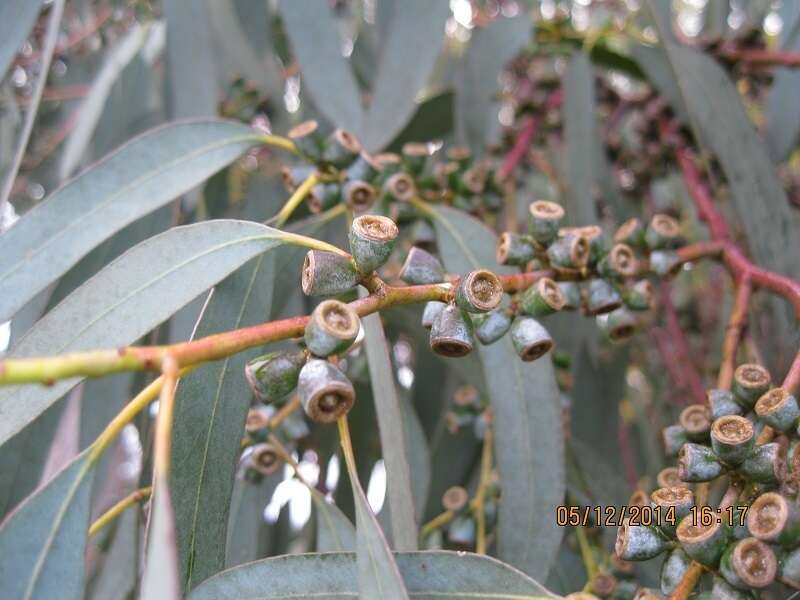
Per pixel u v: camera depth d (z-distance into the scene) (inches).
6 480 6.5
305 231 7.1
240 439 5.1
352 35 12.5
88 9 12.7
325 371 3.9
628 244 6.4
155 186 6.1
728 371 6.3
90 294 4.6
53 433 6.7
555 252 5.6
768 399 4.7
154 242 4.7
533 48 11.2
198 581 4.8
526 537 6.2
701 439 5.2
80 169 10.4
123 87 10.4
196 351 3.6
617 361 10.8
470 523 7.5
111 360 3.4
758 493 4.5
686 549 4.2
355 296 7.0
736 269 6.7
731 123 8.3
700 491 5.2
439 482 8.9
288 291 7.2
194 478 4.9
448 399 9.5
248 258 4.6
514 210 10.8
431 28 8.5
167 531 3.0
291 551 11.0
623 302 6.0
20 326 7.7
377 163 7.4
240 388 5.2
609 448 10.2
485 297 4.4
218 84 10.2
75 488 3.9
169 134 6.3
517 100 11.1
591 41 10.5
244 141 6.6
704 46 10.0
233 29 10.3
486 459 7.8
